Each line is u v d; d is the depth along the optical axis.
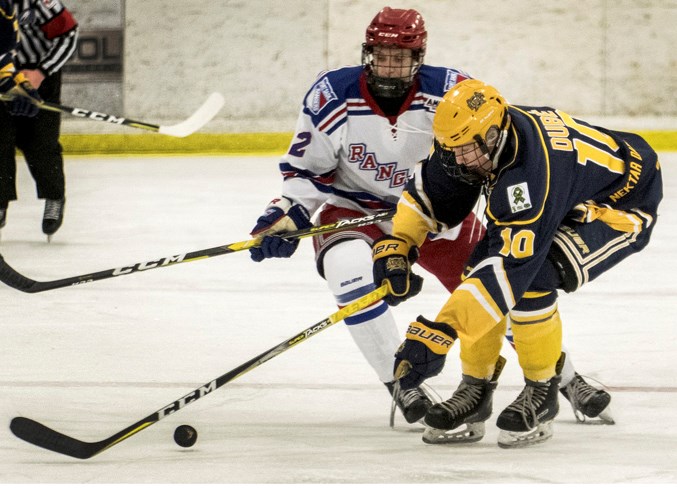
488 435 10.90
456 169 9.75
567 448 10.25
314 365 13.77
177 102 37.44
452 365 13.73
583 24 36.34
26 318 16.33
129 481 9.17
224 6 36.97
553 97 36.66
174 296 17.89
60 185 22.00
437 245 11.74
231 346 14.79
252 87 37.31
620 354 14.03
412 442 10.56
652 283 18.64
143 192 29.19
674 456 9.90
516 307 9.98
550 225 9.41
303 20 36.94
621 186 10.23
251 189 29.50
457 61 36.75
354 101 11.11
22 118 21.41
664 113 36.56
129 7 37.06
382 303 11.05
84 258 20.73
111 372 13.45
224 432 10.92
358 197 11.77
